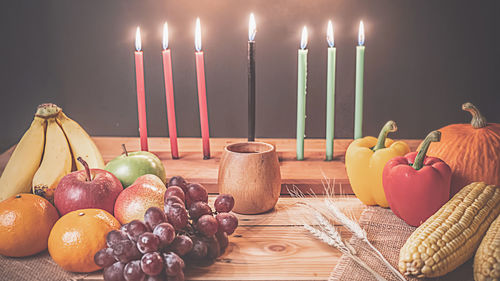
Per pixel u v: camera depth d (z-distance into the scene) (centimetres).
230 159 95
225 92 217
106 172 89
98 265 69
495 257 67
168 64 124
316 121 222
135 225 69
